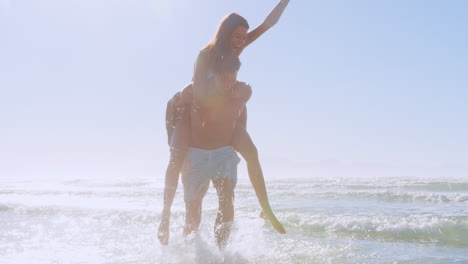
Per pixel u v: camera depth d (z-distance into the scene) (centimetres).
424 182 1781
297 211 654
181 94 283
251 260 279
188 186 289
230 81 278
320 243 356
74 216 600
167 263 272
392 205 773
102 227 486
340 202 846
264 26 303
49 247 353
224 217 285
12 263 292
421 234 416
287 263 277
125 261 283
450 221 469
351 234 418
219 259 280
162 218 283
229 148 288
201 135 283
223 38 275
